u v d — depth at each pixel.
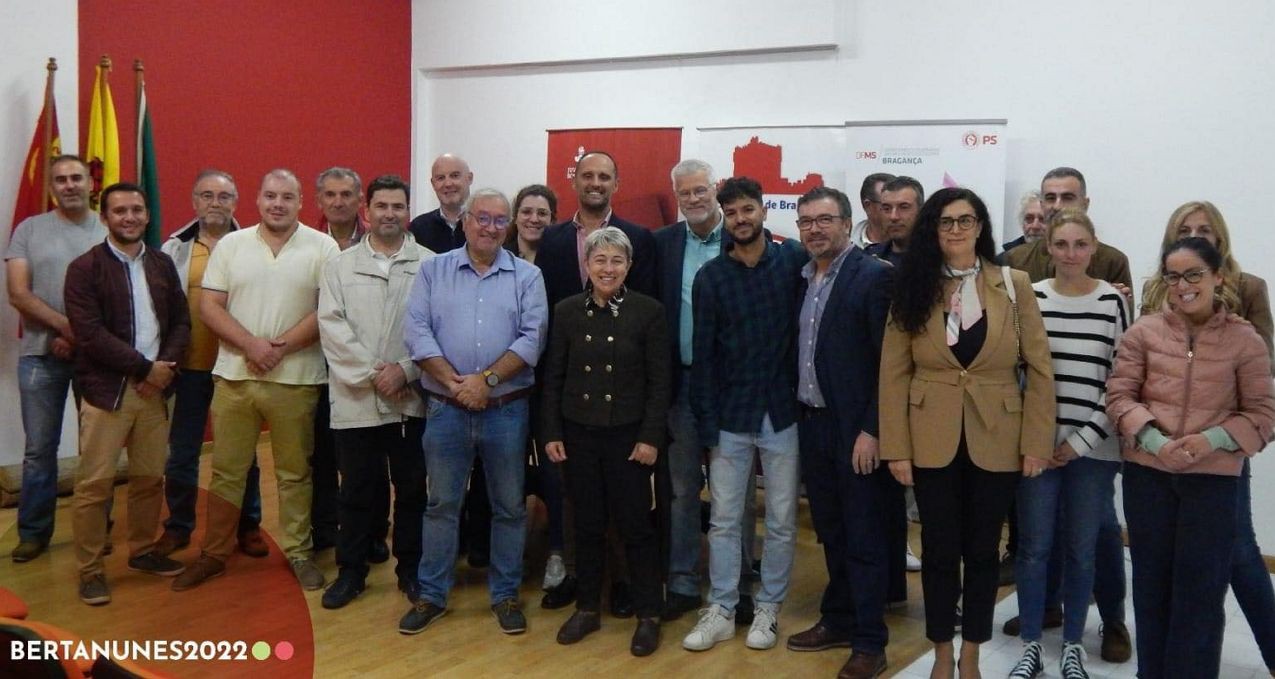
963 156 5.11
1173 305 2.71
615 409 3.38
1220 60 4.64
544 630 3.60
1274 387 2.70
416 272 3.74
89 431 3.73
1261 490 4.61
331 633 3.52
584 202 3.78
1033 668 3.15
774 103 5.99
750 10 5.98
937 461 2.84
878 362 3.09
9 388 4.96
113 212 3.82
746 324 3.33
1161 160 4.82
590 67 6.71
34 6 4.95
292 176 3.93
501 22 7.02
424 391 3.76
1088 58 4.98
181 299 4.04
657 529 3.71
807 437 3.29
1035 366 2.84
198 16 6.07
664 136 6.38
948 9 5.36
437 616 3.66
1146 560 2.80
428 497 3.71
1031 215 4.27
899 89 5.54
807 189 5.73
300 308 3.90
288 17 6.57
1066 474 3.11
